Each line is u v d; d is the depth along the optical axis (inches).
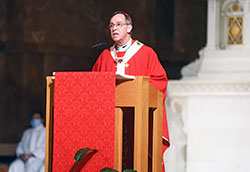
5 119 1401.3
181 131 776.3
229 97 765.3
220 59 828.6
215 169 762.8
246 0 816.9
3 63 1398.9
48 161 419.5
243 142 757.9
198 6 1541.6
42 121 1063.6
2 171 1184.2
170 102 787.4
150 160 455.5
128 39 482.9
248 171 752.3
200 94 775.1
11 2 1392.7
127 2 1525.6
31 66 1395.2
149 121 455.2
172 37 1563.7
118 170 391.2
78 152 380.5
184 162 772.6
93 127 391.2
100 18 1477.6
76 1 1434.5
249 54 813.9
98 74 391.5
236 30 828.6
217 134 766.5
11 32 1393.9
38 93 1393.9
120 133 393.7
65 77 400.5
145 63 477.7
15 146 1373.0
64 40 1411.2
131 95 389.4
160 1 1576.0
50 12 1390.3
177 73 1560.0
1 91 1398.9
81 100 395.5
